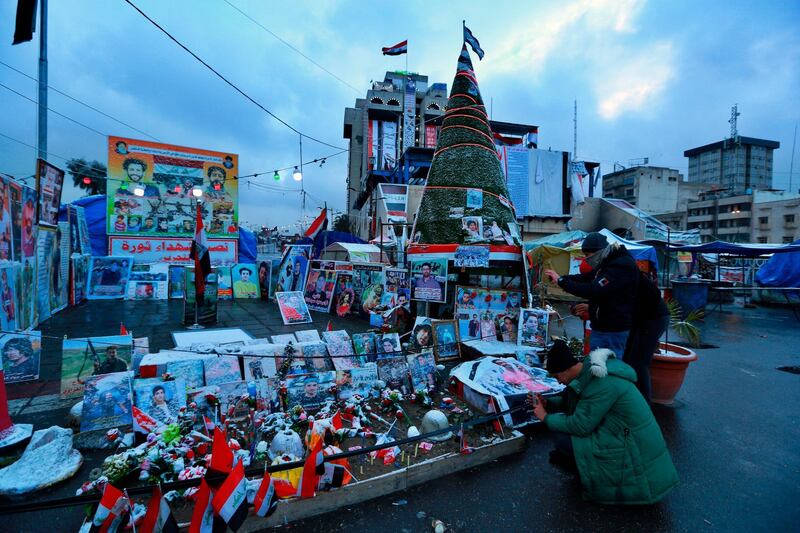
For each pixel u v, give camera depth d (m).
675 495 2.99
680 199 60.31
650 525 2.64
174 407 3.64
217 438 2.25
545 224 25.45
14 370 4.76
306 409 4.07
